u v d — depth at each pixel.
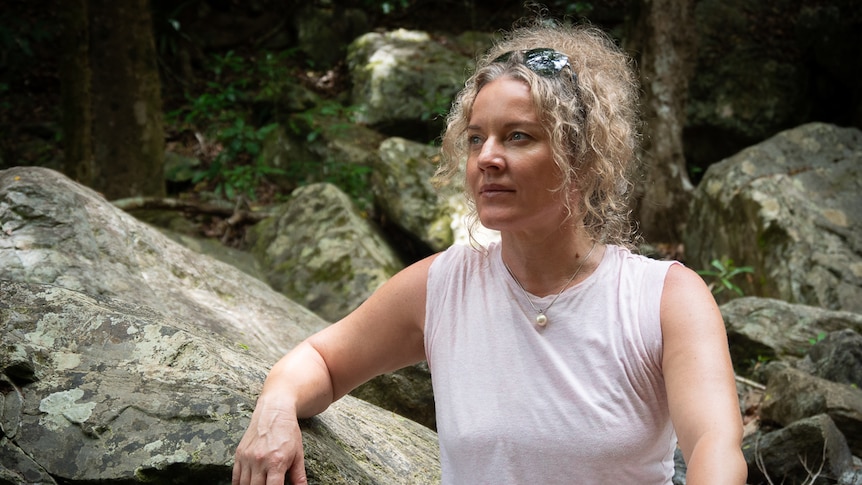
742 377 4.50
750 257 6.32
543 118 1.62
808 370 4.32
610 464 1.62
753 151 6.88
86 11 6.71
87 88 6.76
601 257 1.71
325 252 6.12
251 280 3.68
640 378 1.63
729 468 1.46
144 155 6.95
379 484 1.99
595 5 10.93
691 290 1.65
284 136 8.91
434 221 6.60
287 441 1.69
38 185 3.04
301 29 10.67
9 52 9.55
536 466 1.63
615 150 1.69
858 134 7.12
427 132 9.41
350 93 9.86
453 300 1.76
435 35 10.61
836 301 5.78
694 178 9.84
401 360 1.90
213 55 9.95
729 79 9.77
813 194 6.45
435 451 2.52
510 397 1.65
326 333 1.90
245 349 2.49
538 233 1.67
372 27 11.14
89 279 2.86
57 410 1.87
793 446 3.32
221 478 1.75
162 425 1.82
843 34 9.71
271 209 7.55
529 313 1.69
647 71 7.57
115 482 1.76
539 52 1.67
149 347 2.03
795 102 9.79
